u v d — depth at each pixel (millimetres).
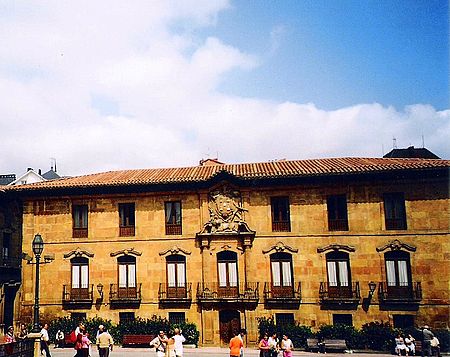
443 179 30703
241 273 31578
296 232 31672
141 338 30203
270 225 32031
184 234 32562
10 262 37406
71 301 32344
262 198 32406
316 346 28672
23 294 33188
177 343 19328
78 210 34188
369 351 28453
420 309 29750
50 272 33281
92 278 32844
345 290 30656
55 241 33625
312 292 30891
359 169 31203
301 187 32125
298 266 31266
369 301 30266
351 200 31516
